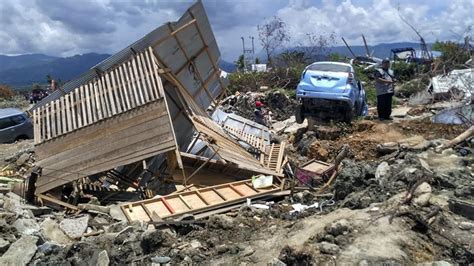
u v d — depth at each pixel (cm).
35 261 455
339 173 593
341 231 412
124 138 702
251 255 432
